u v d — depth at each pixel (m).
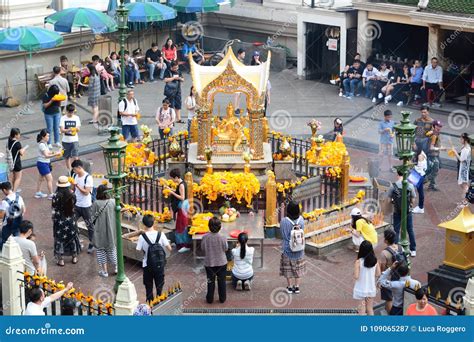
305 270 18.78
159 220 20.94
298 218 18.50
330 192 22.08
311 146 24.34
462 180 23.17
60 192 19.50
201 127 22.27
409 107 31.36
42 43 28.98
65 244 19.69
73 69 33.09
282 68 36.16
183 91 33.41
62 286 16.38
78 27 30.17
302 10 34.56
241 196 20.98
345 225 21.12
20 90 32.19
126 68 33.94
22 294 16.84
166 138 25.41
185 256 20.22
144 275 17.83
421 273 19.56
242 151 22.56
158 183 21.42
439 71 31.03
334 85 34.22
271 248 20.66
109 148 16.81
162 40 37.31
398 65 32.72
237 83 22.20
